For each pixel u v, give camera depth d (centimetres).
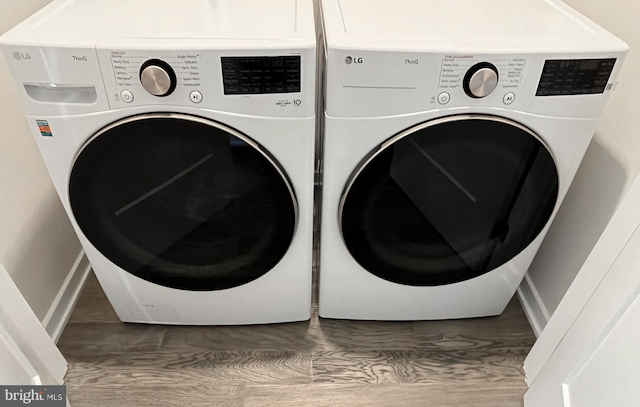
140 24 101
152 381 132
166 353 139
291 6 113
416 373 135
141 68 93
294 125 103
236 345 142
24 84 96
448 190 116
